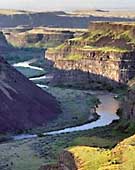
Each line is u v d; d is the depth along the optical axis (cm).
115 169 8494
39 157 12862
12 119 17812
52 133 17025
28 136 16662
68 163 9644
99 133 15575
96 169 8881
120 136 14562
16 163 12369
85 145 12069
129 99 18162
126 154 8912
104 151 9675
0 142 15738
